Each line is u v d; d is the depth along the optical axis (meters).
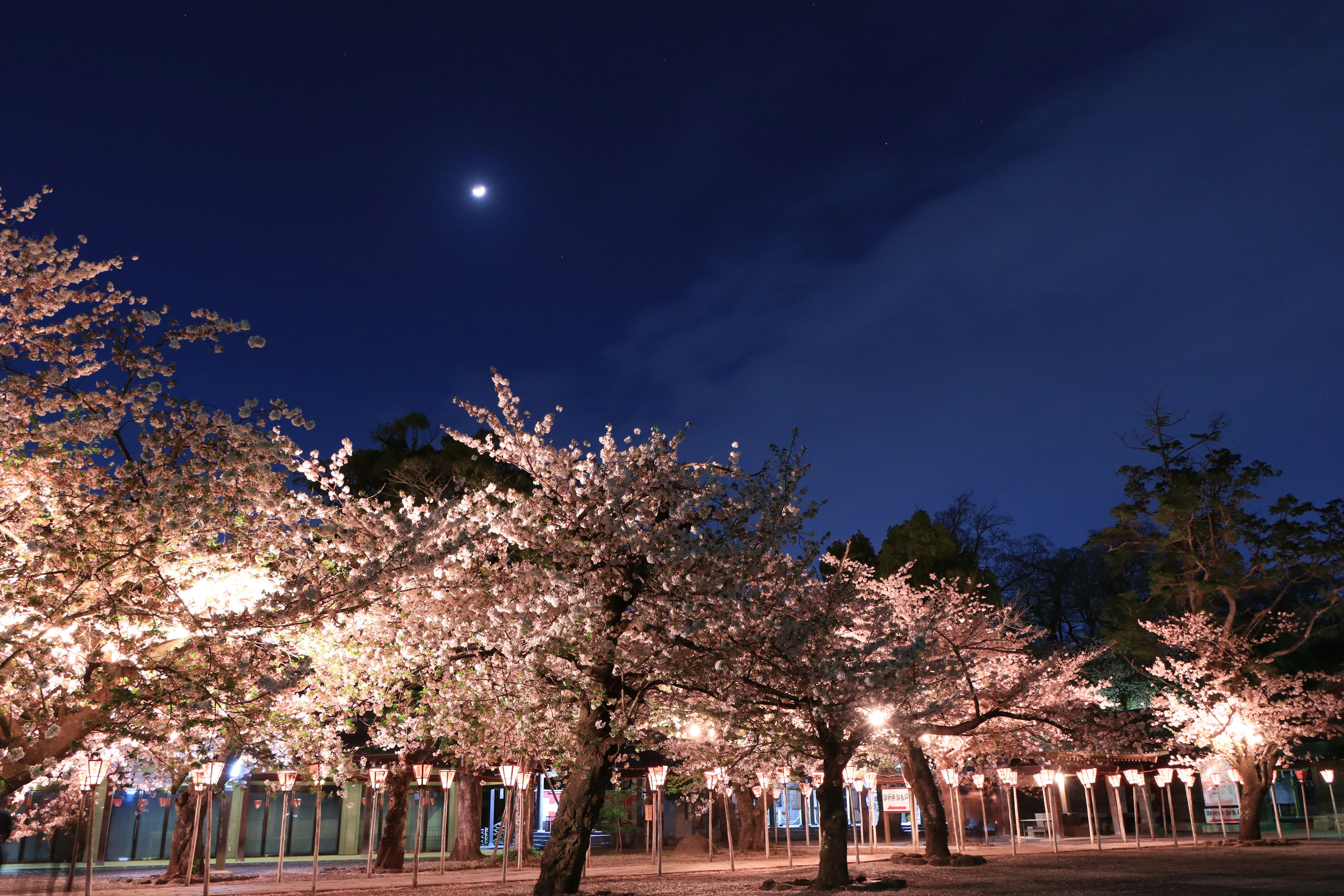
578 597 14.78
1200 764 33.91
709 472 16.44
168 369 10.00
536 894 15.24
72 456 10.12
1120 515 34.47
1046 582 53.66
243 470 10.15
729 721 17.83
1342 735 36.34
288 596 10.55
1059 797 39.19
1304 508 31.47
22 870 24.17
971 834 39.91
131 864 26.81
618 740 15.80
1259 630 39.78
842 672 16.27
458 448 28.11
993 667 28.27
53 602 9.66
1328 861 22.77
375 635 16.39
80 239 10.30
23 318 9.88
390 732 20.94
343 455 14.84
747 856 30.31
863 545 41.12
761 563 16.14
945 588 30.22
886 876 20.08
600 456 16.47
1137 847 30.45
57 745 10.16
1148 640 33.44
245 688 11.22
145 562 9.80
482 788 34.09
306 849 30.41
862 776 27.75
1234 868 21.28
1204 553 33.09
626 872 23.69
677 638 15.34
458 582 15.73
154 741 11.10
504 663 16.75
